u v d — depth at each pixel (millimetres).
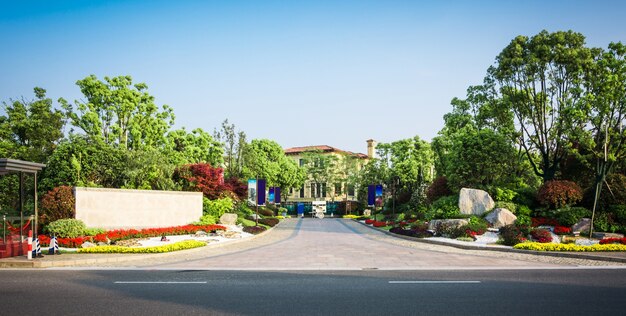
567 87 26578
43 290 9344
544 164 28031
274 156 68812
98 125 33750
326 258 15648
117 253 16188
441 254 16922
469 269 12664
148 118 37625
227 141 46031
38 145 32062
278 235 28688
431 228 26031
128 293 9039
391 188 53312
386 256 16234
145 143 38031
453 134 34781
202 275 11562
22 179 15188
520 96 28406
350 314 7297
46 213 20875
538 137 27781
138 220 25281
